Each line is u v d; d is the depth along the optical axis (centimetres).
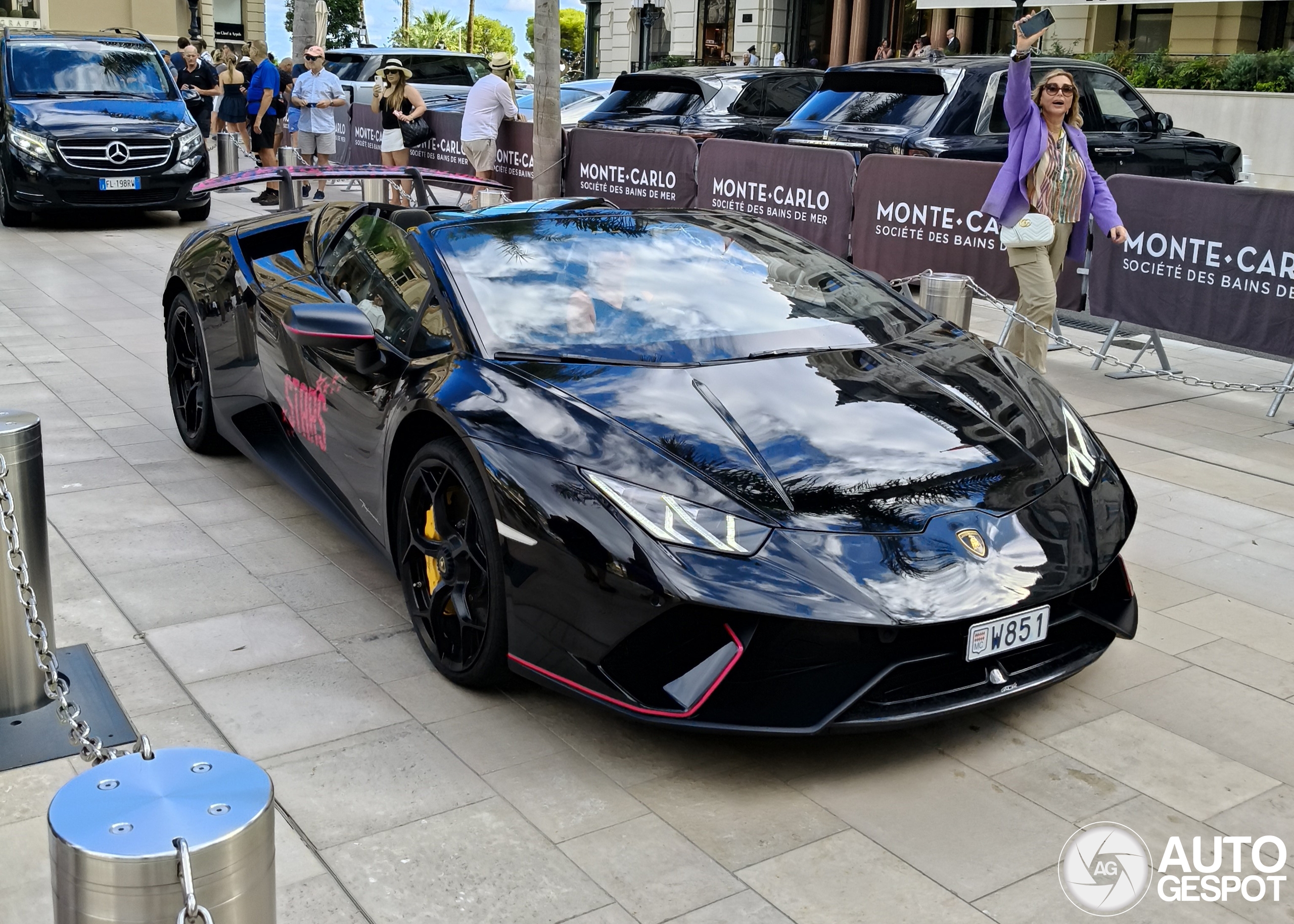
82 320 786
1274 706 322
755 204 897
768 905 238
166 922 136
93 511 451
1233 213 616
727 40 3173
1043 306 633
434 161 1333
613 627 272
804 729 267
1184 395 657
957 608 267
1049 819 269
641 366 330
